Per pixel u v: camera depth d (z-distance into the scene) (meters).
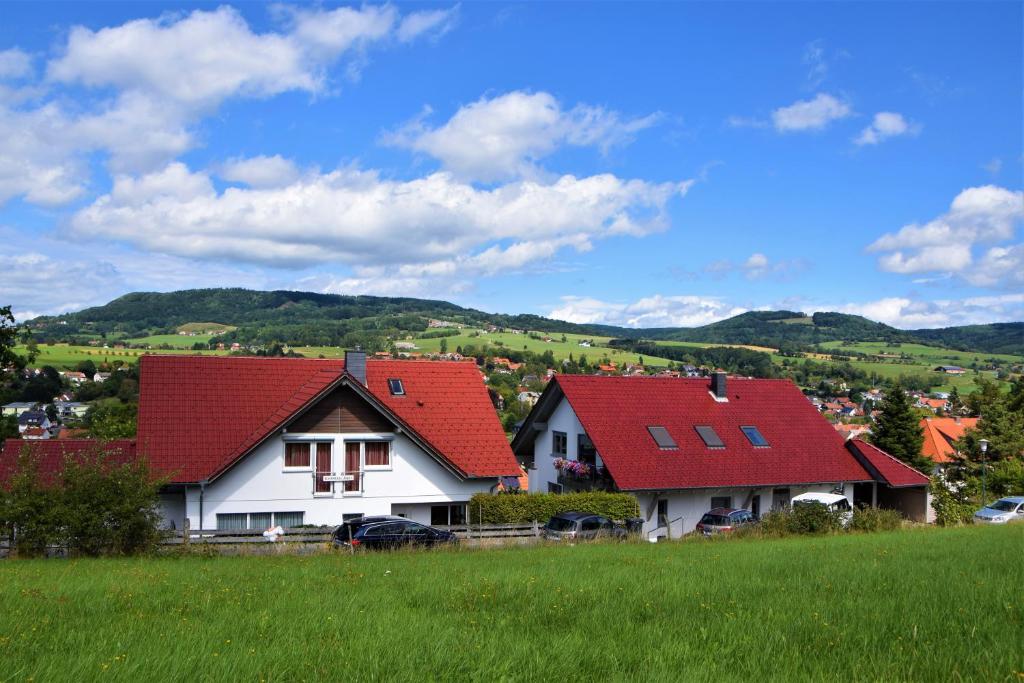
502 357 172.62
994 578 12.88
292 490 30.23
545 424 43.31
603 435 37.03
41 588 13.50
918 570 14.20
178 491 29.73
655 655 8.16
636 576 14.21
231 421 31.48
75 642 8.76
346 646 8.60
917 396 143.38
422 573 15.38
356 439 30.97
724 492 37.38
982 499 44.19
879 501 42.66
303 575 15.58
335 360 35.34
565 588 12.59
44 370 114.38
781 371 183.00
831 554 18.02
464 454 33.34
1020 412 60.06
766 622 9.71
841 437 42.31
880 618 9.67
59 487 21.91
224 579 15.02
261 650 8.41
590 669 7.81
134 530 21.88
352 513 30.86
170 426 30.59
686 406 40.69
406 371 36.97
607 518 28.31
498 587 12.74
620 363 173.50
